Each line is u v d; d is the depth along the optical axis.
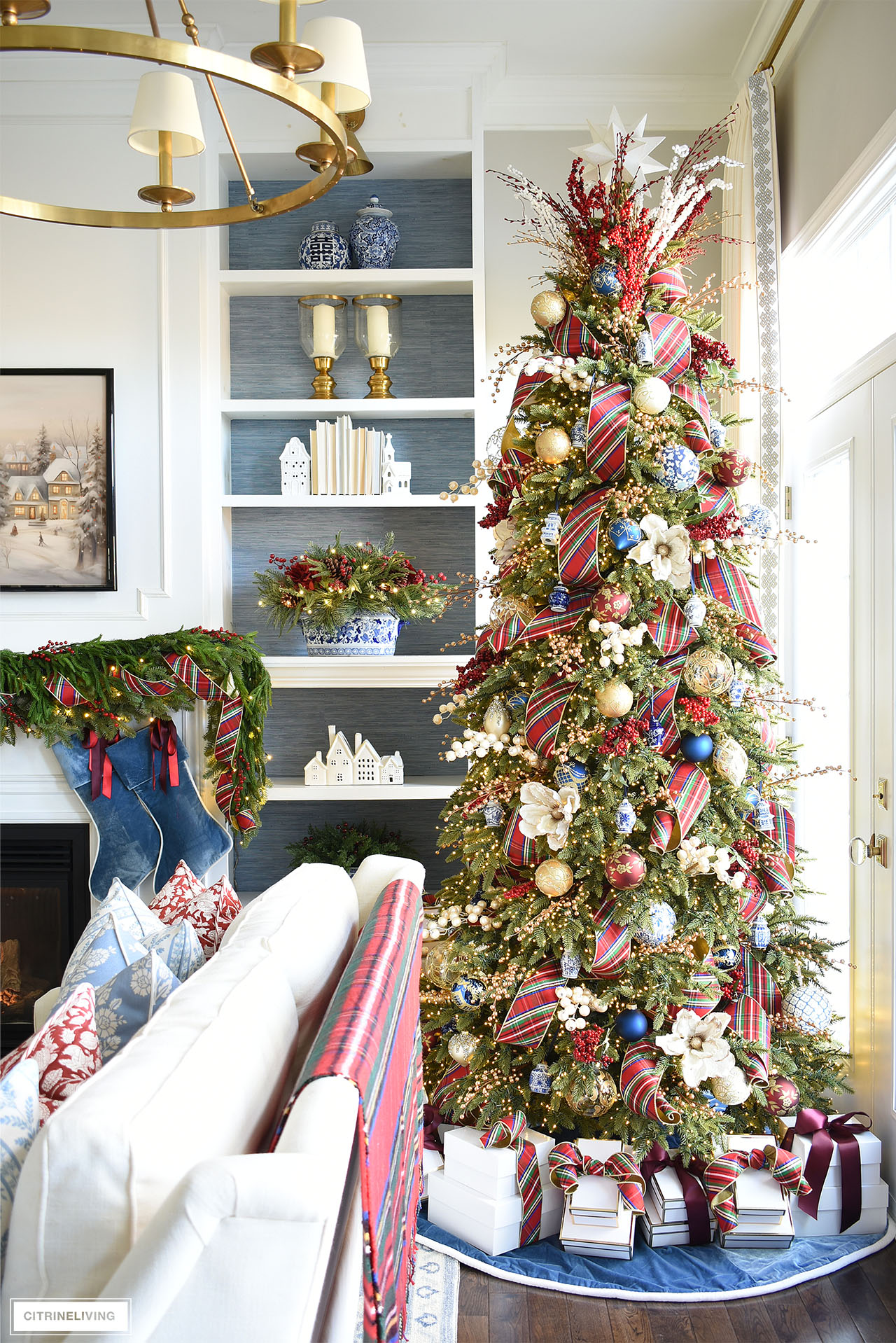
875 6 2.52
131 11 3.32
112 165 3.50
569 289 2.47
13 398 3.51
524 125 3.78
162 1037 1.16
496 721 2.44
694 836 2.29
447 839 2.61
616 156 2.34
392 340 3.67
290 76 1.57
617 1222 2.26
